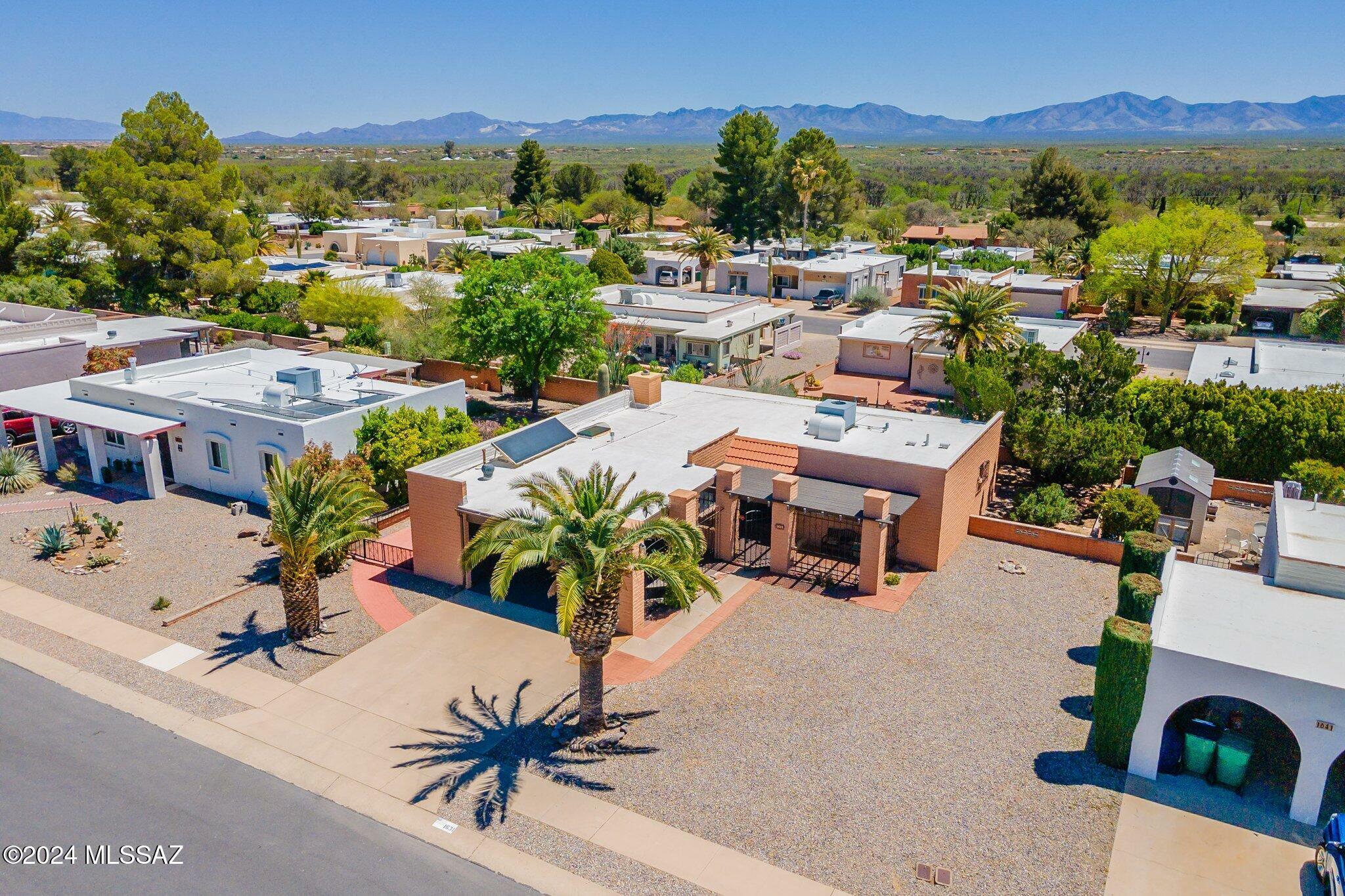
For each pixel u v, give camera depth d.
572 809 16.23
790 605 23.89
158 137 62.31
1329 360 42.69
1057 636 22.25
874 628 22.62
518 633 22.50
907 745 17.95
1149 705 16.67
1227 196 149.75
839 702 19.41
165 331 47.09
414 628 22.73
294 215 122.25
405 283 62.88
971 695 19.67
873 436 29.59
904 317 56.56
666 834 15.62
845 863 14.91
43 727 18.67
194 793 16.78
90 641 22.08
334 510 21.84
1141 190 162.62
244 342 53.03
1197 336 61.09
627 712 19.11
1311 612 18.39
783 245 89.44
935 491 25.55
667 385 36.97
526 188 134.00
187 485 33.25
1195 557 26.55
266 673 20.70
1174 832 15.61
